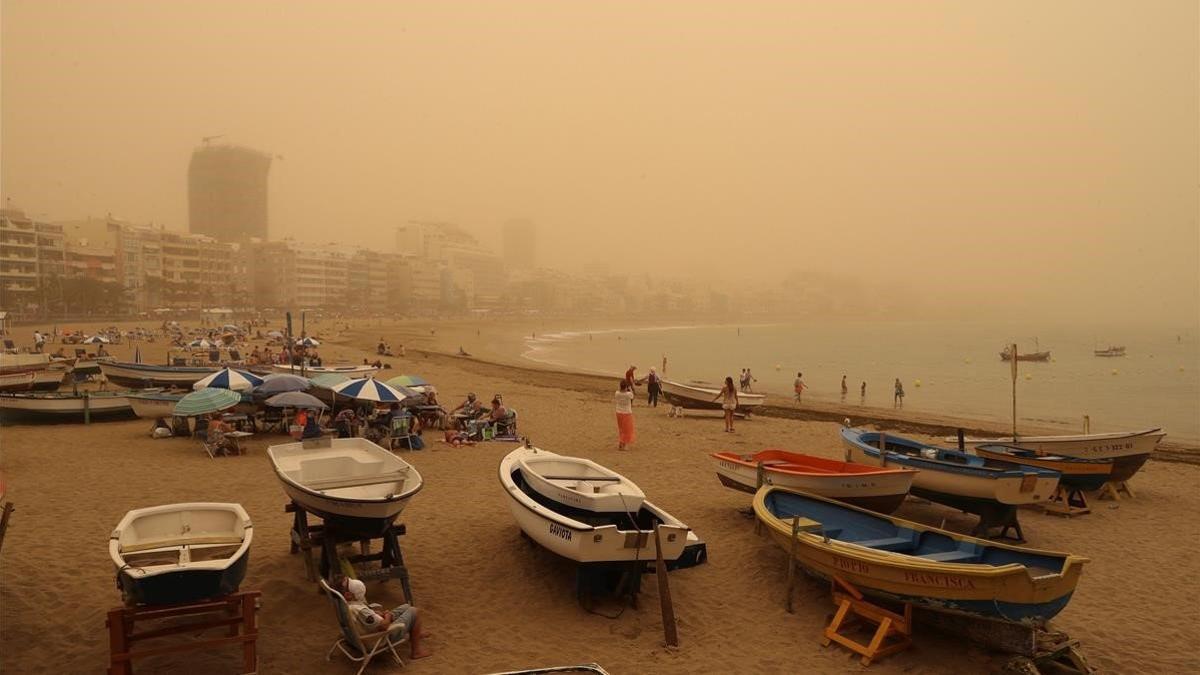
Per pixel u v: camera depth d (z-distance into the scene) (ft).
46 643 25.88
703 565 36.29
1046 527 45.62
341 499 28.89
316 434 42.86
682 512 45.32
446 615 29.84
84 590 30.30
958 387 181.88
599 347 343.87
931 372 227.61
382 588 31.91
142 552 24.75
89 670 24.16
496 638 28.09
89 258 398.21
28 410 70.90
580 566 30.50
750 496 49.42
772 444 71.36
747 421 87.97
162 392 76.38
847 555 29.35
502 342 348.38
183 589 22.41
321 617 28.73
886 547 31.81
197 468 52.75
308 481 33.32
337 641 26.84
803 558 32.04
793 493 38.88
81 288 363.76
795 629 29.76
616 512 33.12
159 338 243.19
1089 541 42.88
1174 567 38.52
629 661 26.78
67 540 36.27
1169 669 27.32
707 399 90.12
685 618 30.53
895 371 230.27
